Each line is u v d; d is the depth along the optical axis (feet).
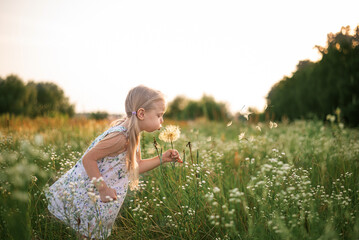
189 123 41.14
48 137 16.48
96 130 15.78
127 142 7.39
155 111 7.53
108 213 7.22
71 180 7.27
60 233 7.04
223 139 18.62
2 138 13.44
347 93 27.37
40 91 82.79
